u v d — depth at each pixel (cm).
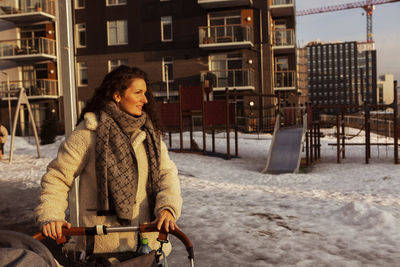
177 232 190
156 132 226
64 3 454
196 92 1911
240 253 473
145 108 231
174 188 208
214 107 1917
